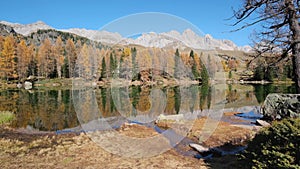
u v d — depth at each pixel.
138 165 5.38
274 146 4.16
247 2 7.96
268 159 4.07
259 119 10.10
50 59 48.12
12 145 6.98
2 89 34.88
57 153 6.17
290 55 8.03
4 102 19.47
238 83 30.38
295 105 8.45
